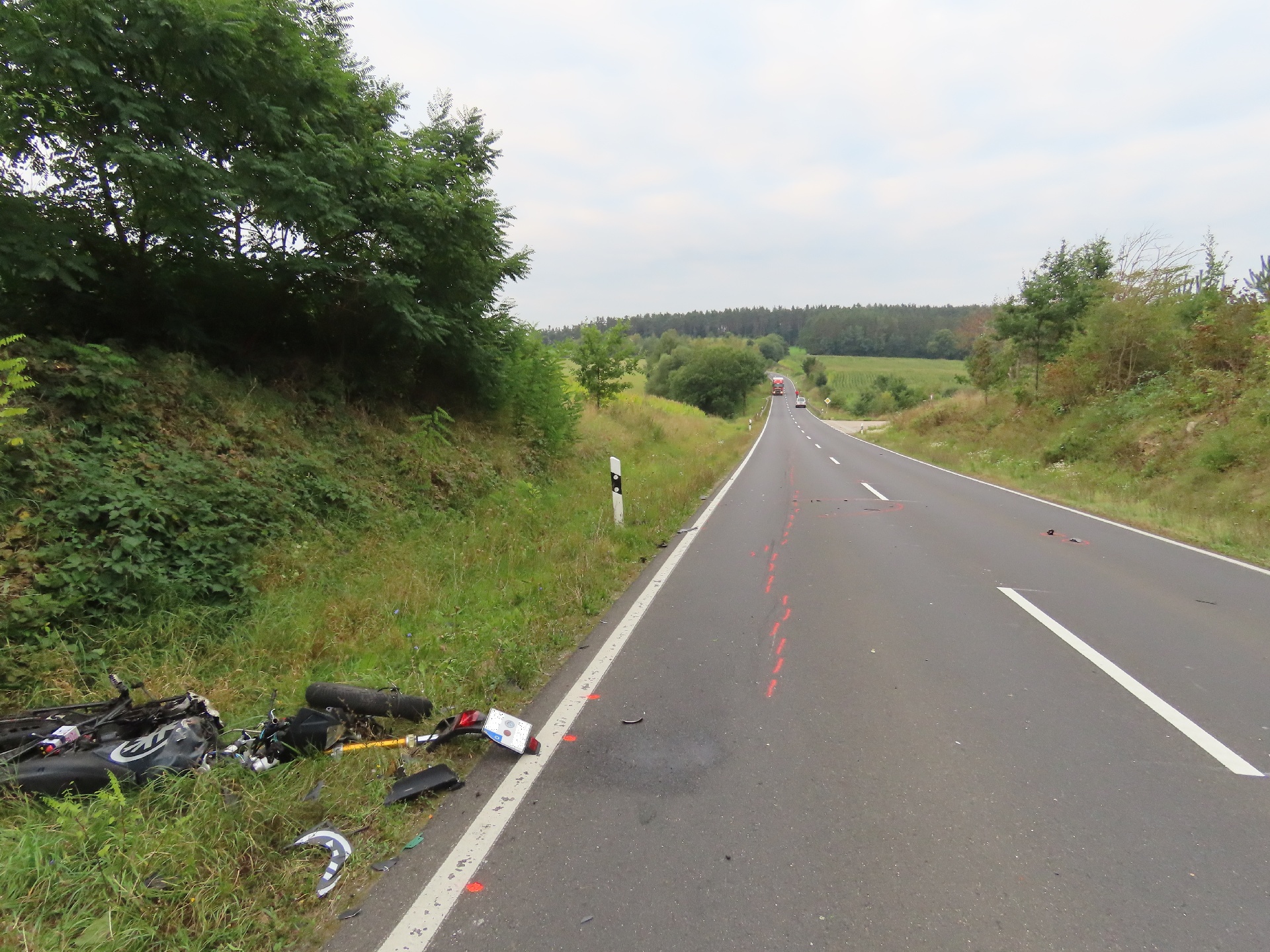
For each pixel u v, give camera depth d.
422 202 8.59
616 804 3.17
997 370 30.11
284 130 7.26
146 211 6.62
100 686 3.98
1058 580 7.32
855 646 5.25
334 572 6.16
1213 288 19.47
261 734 3.55
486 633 5.29
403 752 3.58
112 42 5.81
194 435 6.43
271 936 2.37
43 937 2.25
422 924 2.42
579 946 2.31
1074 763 3.55
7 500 4.61
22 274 5.71
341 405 8.85
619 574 7.43
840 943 2.33
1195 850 2.85
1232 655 5.11
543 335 14.52
